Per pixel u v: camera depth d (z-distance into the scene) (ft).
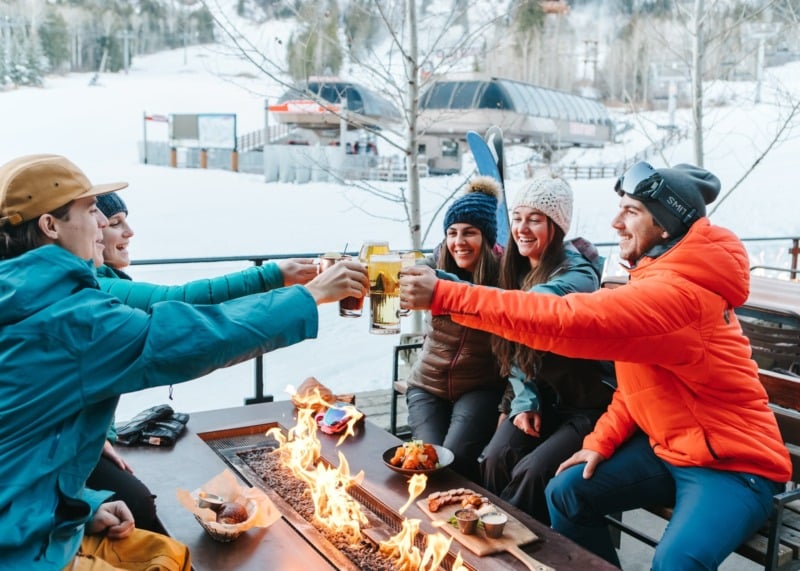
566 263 8.81
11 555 4.62
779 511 6.65
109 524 5.59
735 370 6.84
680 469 7.00
